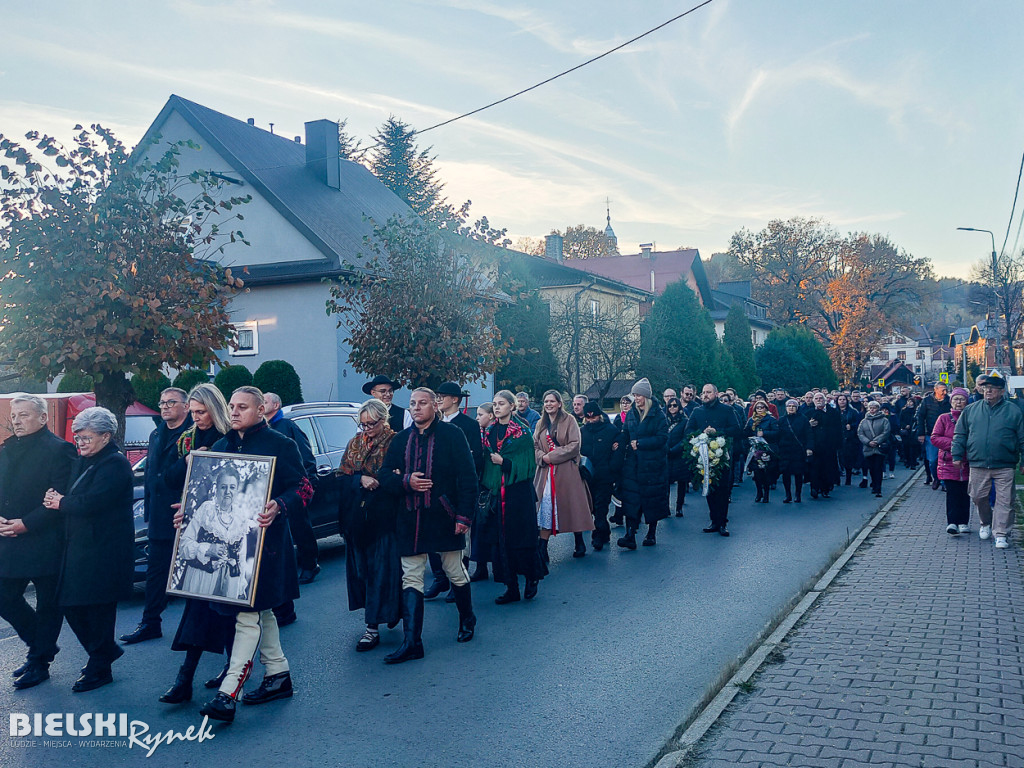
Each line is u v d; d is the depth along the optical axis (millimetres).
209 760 4547
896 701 4930
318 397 21500
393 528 6535
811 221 74250
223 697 5027
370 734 4867
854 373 67562
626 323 32594
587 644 6598
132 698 5547
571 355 31234
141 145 12141
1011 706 4824
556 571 9508
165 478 5633
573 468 9852
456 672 5977
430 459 6332
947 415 10992
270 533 5227
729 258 90688
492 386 28625
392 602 6492
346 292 15797
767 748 4301
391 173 50094
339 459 10383
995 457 9914
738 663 5812
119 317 11203
